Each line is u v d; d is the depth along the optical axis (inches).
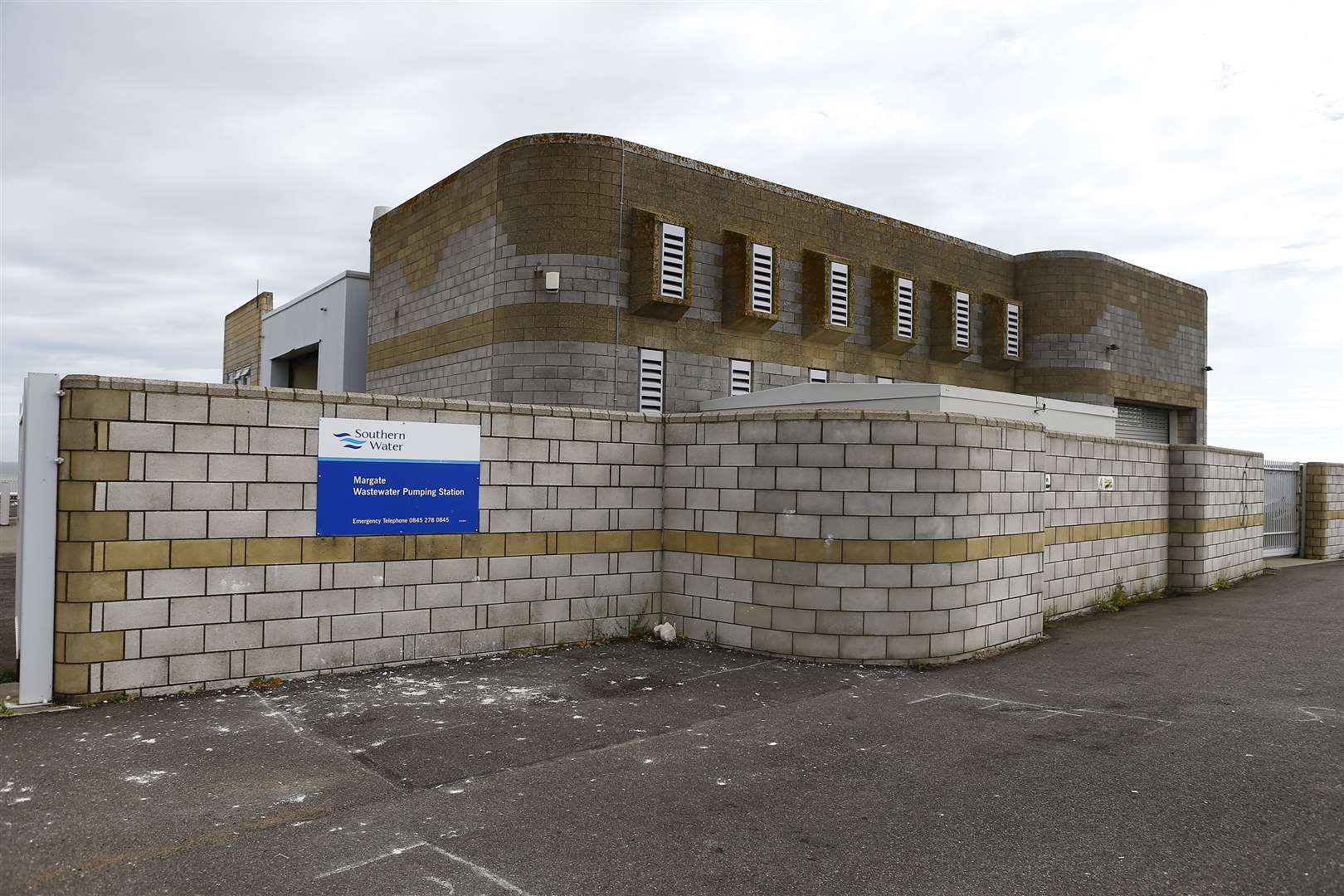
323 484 289.6
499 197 621.6
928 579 329.7
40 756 208.8
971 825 176.7
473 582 323.6
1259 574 653.3
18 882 145.9
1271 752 223.9
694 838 169.0
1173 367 1039.6
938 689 290.5
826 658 328.5
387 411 303.4
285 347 989.8
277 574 281.0
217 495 270.2
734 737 235.0
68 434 250.8
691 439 365.7
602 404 600.7
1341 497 804.6
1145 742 232.5
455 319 666.8
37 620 249.3
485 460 326.6
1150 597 532.4
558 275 595.8
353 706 257.4
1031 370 926.4
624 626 364.5
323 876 150.3
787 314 715.4
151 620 259.9
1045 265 925.8
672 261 625.3
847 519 328.2
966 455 340.2
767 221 703.7
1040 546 389.7
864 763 214.2
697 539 362.0
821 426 331.9
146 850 159.3
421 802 185.2
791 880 151.8
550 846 164.2
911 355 818.8
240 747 218.7
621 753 220.1
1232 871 155.9
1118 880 152.3
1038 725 248.4
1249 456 642.2
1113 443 501.0
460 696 271.6
